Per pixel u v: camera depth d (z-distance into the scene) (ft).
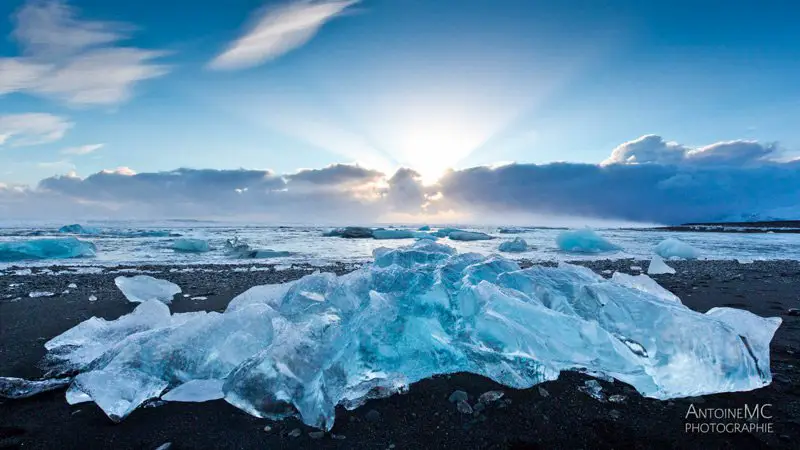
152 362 7.54
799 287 18.61
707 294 16.70
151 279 15.84
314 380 6.74
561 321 8.27
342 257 34.78
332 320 8.50
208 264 28.71
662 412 6.79
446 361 8.30
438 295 9.13
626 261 32.12
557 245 47.14
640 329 8.11
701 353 7.36
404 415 6.74
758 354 7.44
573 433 6.19
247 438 6.08
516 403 7.10
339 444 5.95
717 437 6.02
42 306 14.24
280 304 10.94
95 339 9.61
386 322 8.21
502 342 8.04
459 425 6.43
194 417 6.65
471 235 69.97
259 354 7.46
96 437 6.05
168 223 161.79
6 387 7.20
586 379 8.06
